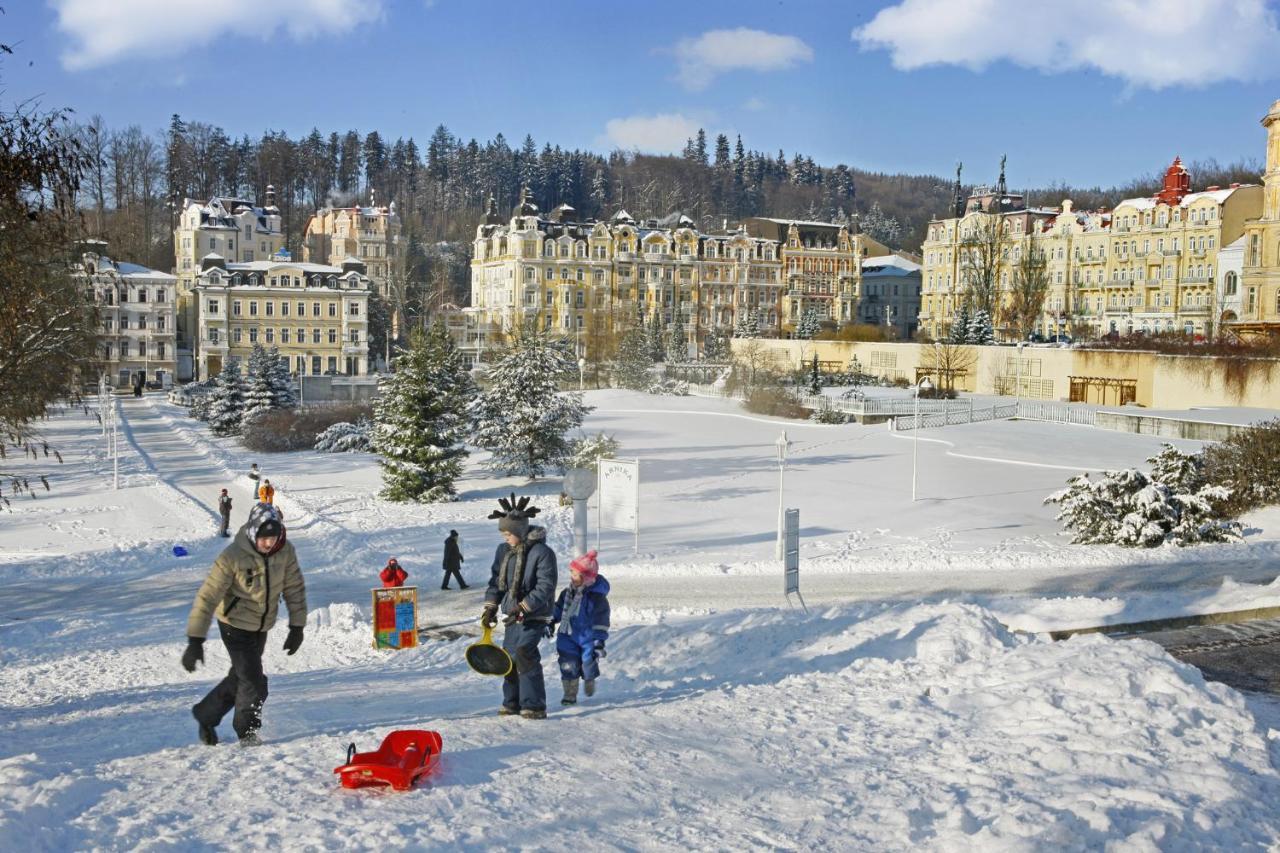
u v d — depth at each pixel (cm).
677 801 750
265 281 12694
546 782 770
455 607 2523
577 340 12256
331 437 6850
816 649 1512
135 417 9669
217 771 774
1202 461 3747
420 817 678
